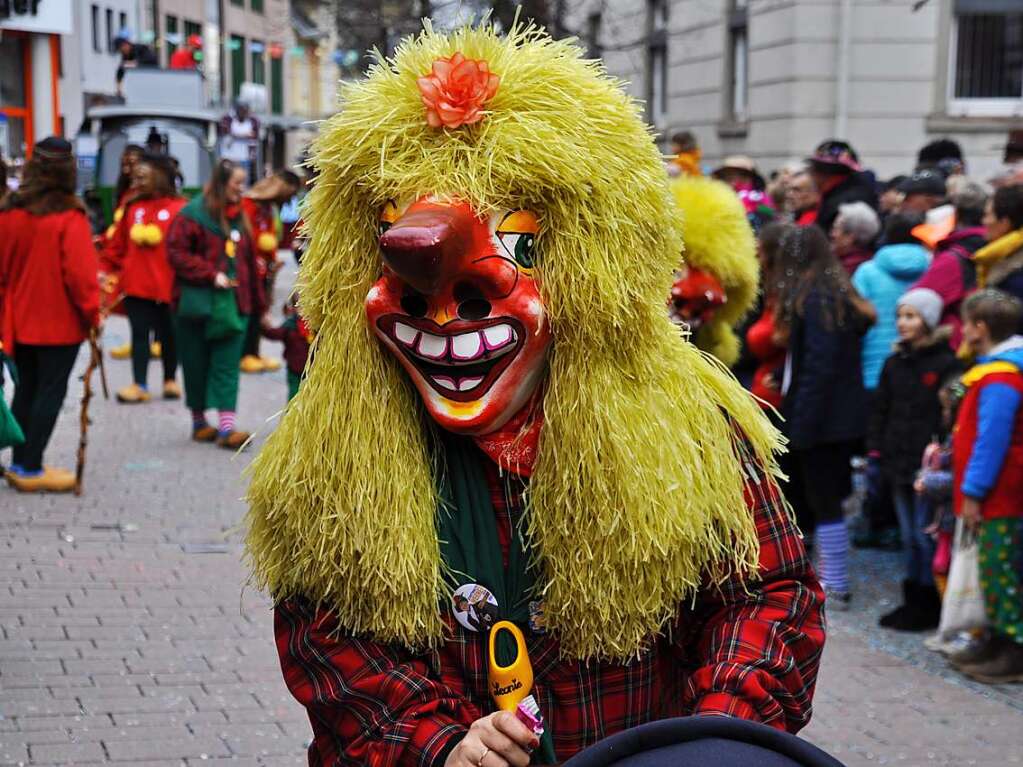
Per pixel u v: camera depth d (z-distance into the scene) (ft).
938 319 18.84
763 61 55.52
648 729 5.15
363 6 49.16
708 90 61.87
